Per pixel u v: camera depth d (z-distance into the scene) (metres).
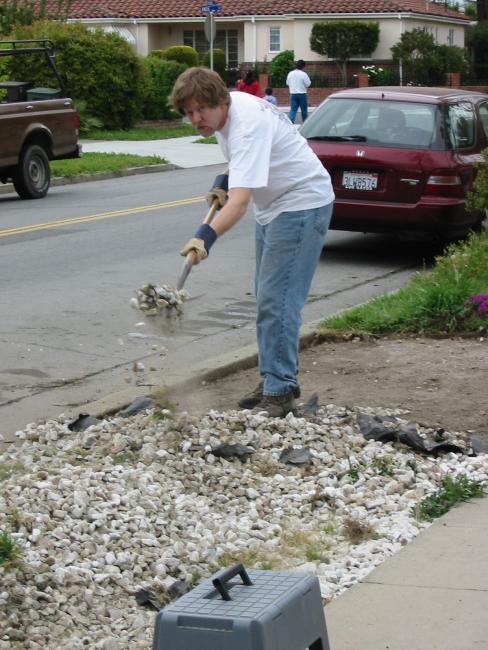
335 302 10.47
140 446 5.83
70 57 31.53
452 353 8.04
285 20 53.03
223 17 53.34
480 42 57.25
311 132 12.16
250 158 5.61
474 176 11.90
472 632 3.94
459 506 5.23
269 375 6.38
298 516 5.20
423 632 3.95
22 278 11.36
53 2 52.78
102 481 5.27
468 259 9.80
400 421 6.45
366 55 51.56
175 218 15.88
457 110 12.13
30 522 4.68
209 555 4.66
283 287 6.22
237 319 9.68
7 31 34.97
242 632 2.73
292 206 6.10
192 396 6.93
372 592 4.29
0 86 18.95
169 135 32.56
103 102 32.28
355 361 7.89
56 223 15.38
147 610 4.21
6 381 7.61
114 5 54.41
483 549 4.68
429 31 54.62
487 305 8.62
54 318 9.55
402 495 5.46
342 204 11.89
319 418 6.46
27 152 18.33
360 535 4.91
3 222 15.49
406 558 4.61
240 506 5.26
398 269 12.11
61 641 3.92
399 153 11.62
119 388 7.44
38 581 4.20
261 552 4.75
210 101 5.58
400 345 8.33
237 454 5.74
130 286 10.98
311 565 4.62
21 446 6.02
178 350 8.53
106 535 4.68
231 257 12.75
